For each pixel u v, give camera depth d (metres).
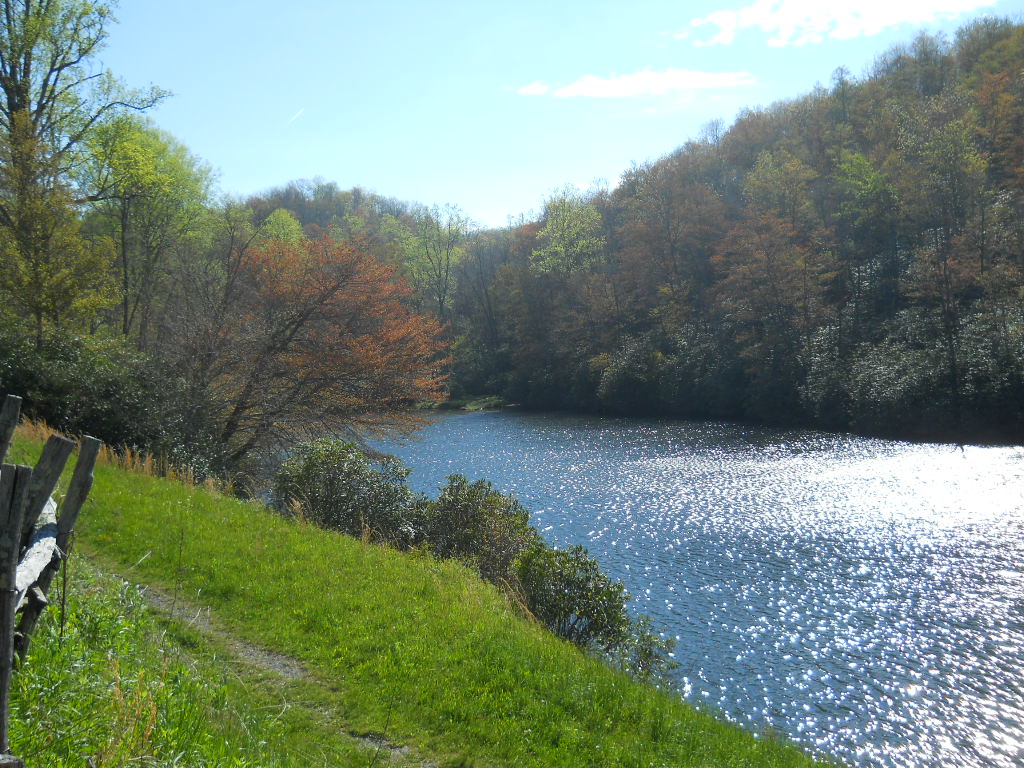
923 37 82.06
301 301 23.86
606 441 47.41
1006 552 21.86
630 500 30.72
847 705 14.13
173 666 6.09
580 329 73.12
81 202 23.02
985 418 40.88
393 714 7.14
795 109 83.75
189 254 33.56
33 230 19.62
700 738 8.16
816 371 51.38
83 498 4.83
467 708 7.44
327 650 8.30
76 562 8.17
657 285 71.12
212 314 23.17
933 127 53.66
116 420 18.95
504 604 11.62
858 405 46.25
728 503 29.41
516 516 16.36
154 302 30.08
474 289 88.25
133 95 27.17
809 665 15.79
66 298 19.75
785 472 34.75
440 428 58.69
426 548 14.95
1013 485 29.53
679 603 19.55
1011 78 60.00
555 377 73.06
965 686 14.59
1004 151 55.41
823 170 69.12
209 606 9.12
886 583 20.11
